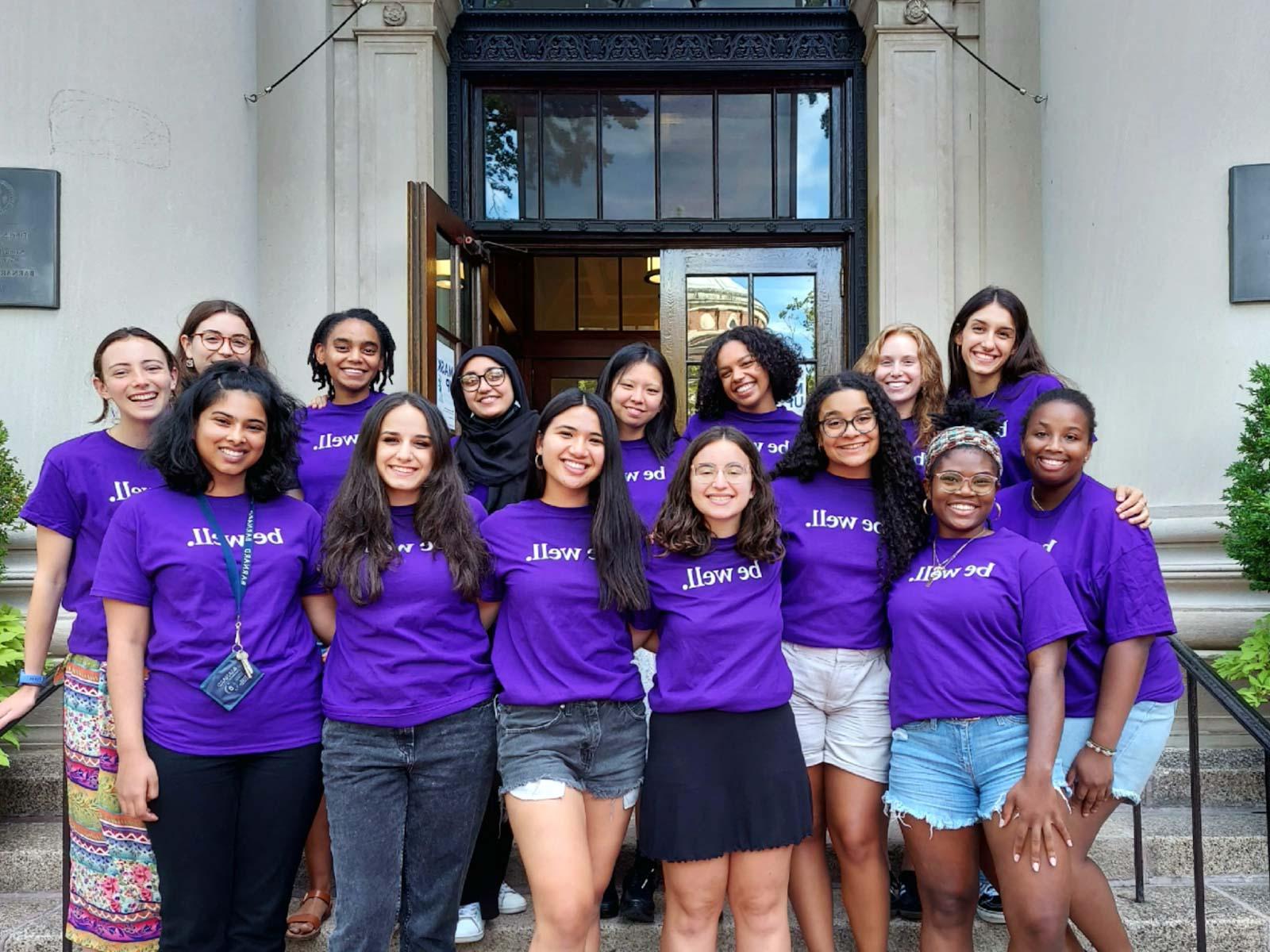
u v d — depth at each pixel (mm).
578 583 2297
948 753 2242
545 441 2361
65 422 3928
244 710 2205
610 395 2973
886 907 2461
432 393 4363
